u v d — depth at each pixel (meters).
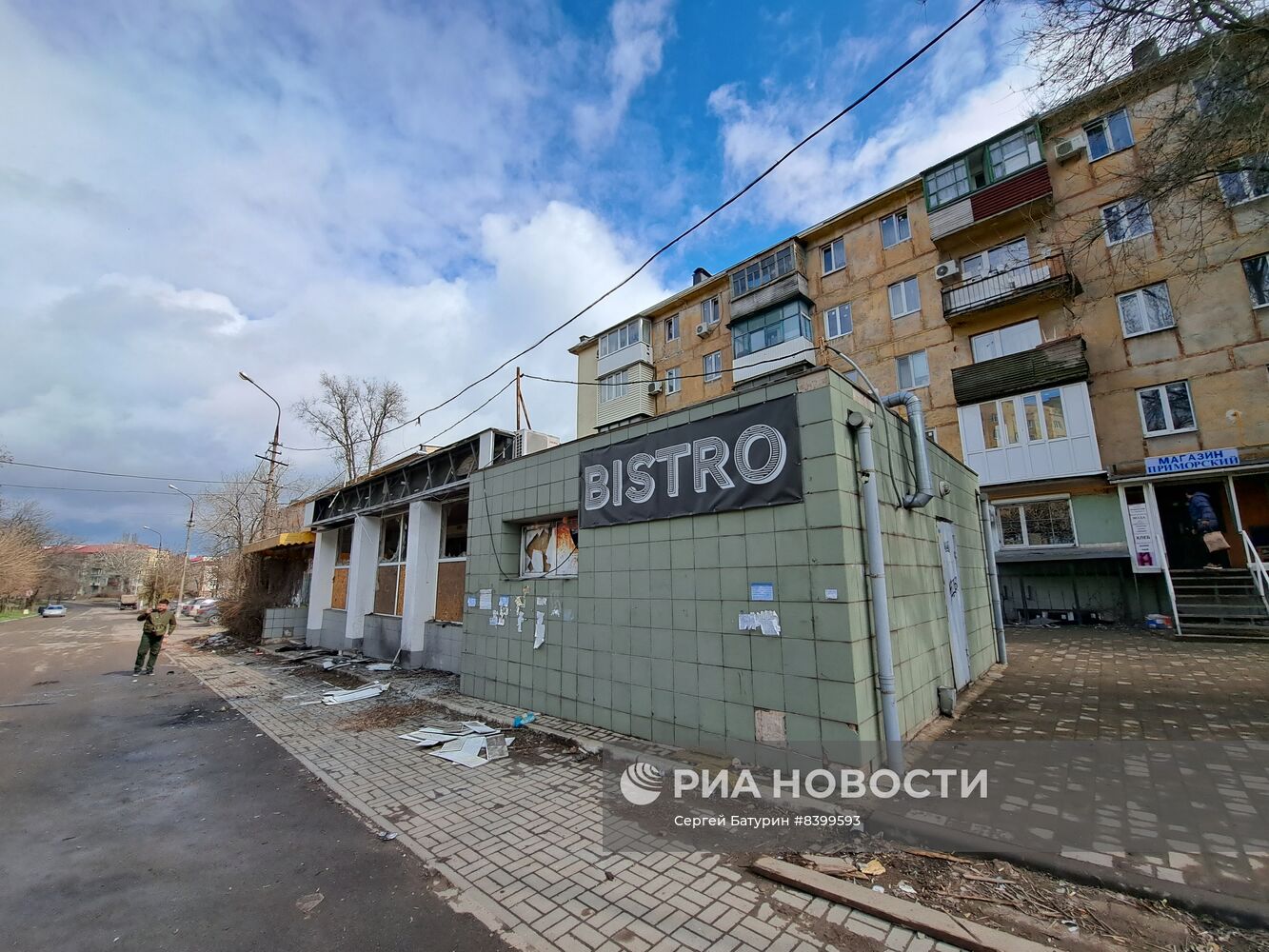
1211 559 12.21
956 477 8.23
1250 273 12.00
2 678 11.54
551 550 7.45
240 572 22.14
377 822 4.09
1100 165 14.03
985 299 14.95
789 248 19.53
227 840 3.85
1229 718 5.07
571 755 5.36
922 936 2.54
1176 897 2.58
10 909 3.01
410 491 11.89
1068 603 13.46
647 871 3.24
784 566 4.52
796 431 4.60
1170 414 12.66
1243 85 5.50
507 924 2.79
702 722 4.95
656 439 5.73
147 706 8.52
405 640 10.80
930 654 5.80
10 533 42.28
